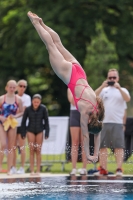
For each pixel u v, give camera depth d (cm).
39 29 2270
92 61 6438
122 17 7019
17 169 3388
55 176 2830
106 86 2844
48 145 3362
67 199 1944
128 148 3228
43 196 2033
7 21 7362
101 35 6531
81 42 7094
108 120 2844
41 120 2945
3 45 7825
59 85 8200
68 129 3316
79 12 6900
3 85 8038
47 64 6781
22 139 3041
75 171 2894
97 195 2047
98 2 6894
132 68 6944
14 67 7906
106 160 2872
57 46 2291
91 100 2102
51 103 8338
